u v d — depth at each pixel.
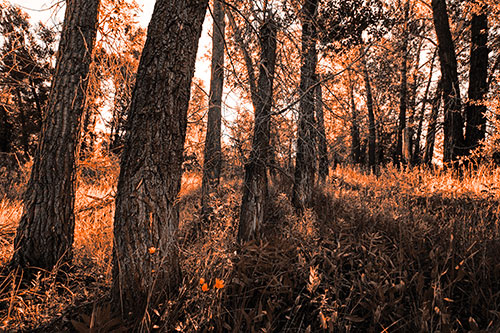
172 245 2.40
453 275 2.70
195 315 2.08
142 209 2.27
